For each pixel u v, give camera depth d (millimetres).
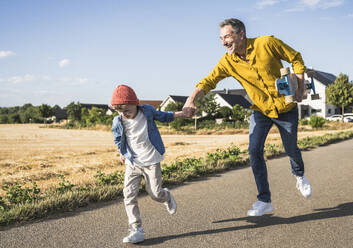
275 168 7219
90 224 3518
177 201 4465
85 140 23562
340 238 2926
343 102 40469
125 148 3150
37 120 87688
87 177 7133
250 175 6414
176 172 6535
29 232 3268
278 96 3307
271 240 2949
